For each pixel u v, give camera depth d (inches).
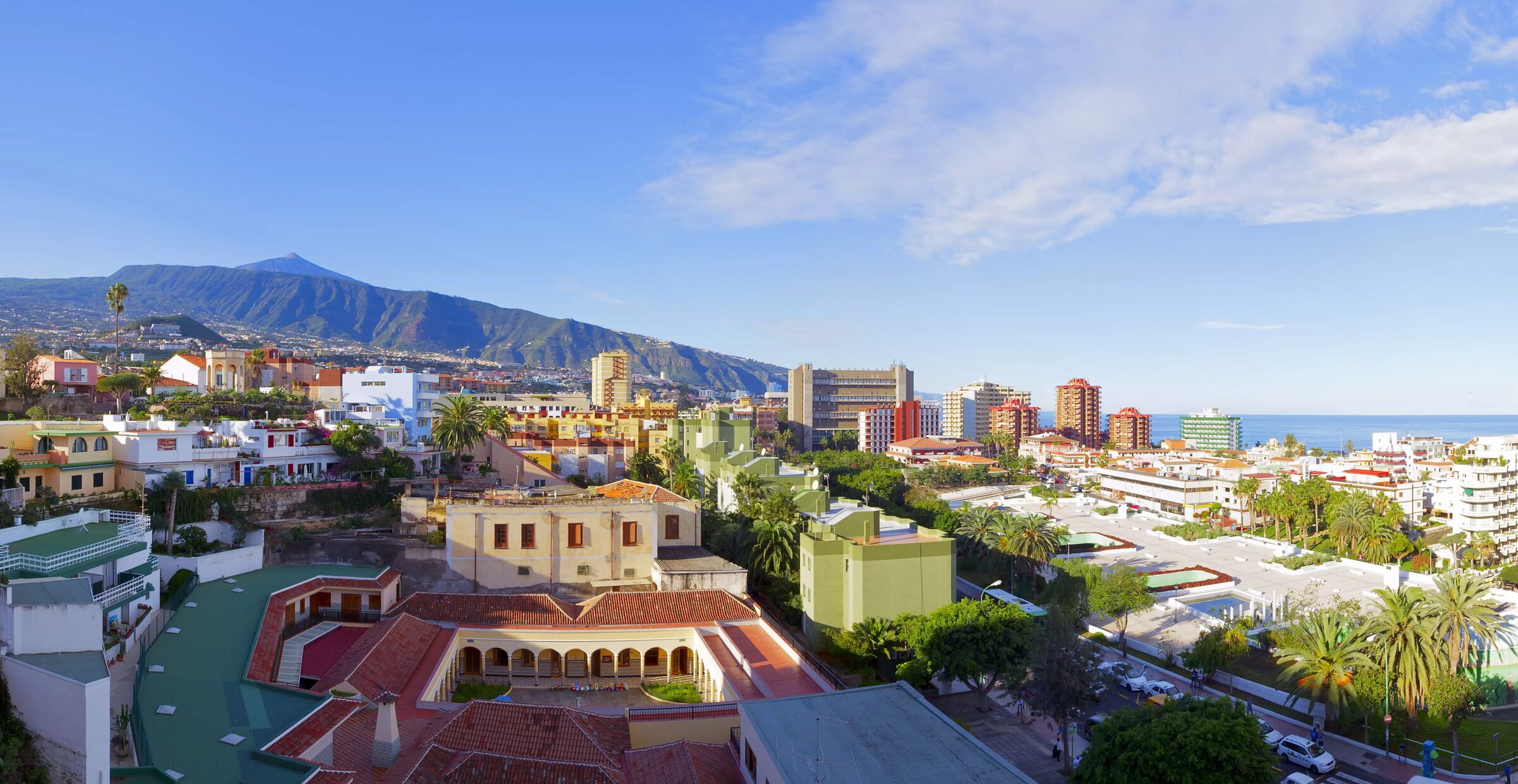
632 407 7647.6
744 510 3673.7
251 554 2701.8
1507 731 2549.2
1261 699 2755.9
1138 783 1546.5
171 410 4023.1
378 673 2041.1
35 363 4414.4
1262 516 6446.9
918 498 5856.3
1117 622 3585.1
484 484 4291.3
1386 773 2197.3
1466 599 2554.1
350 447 3804.1
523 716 1707.7
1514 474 6008.9
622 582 2999.5
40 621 1316.4
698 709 1920.5
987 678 2687.0
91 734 1202.6
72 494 2709.2
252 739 1566.2
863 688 1792.6
